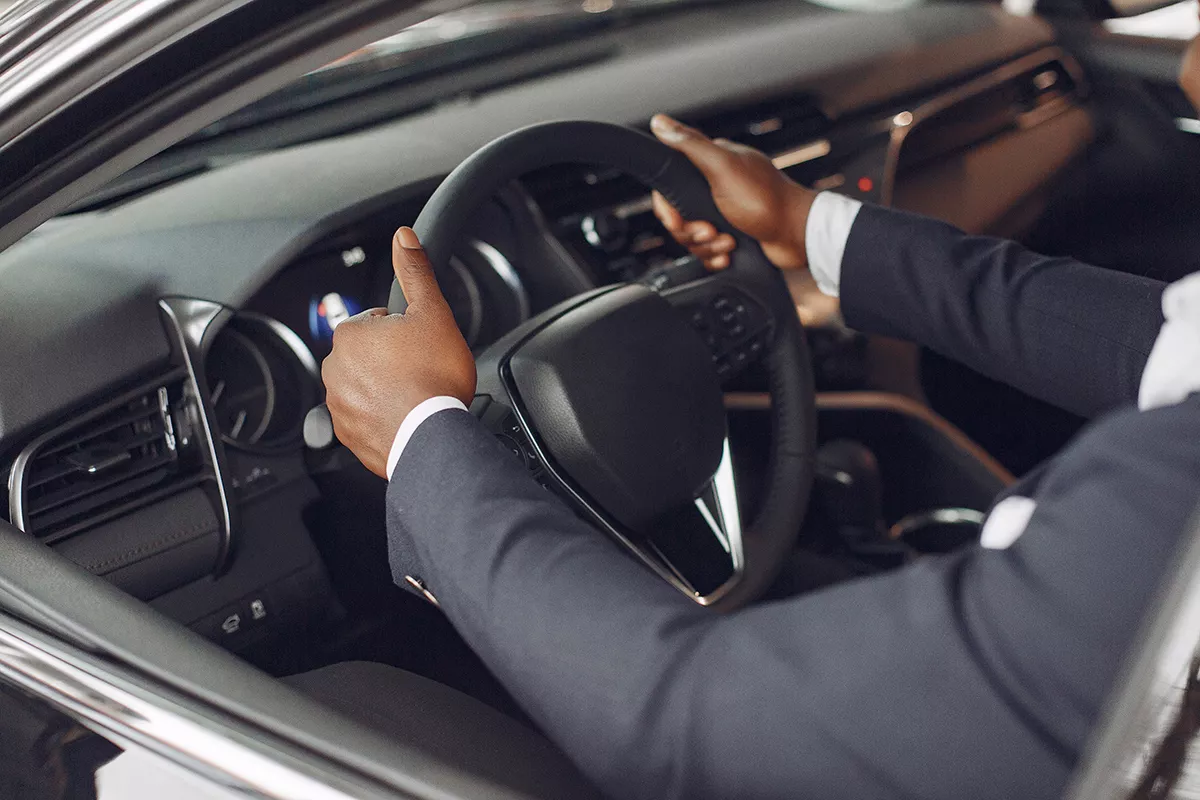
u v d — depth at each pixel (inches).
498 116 64.5
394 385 27.7
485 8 80.2
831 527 61.3
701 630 22.8
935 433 70.2
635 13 86.7
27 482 42.3
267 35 30.8
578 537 25.4
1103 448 19.7
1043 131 85.7
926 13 87.4
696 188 42.4
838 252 40.3
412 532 26.4
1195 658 17.3
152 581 46.5
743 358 44.7
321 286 52.9
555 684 23.4
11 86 30.4
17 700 29.5
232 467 49.8
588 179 59.6
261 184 53.4
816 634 21.2
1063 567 18.9
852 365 71.7
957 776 19.9
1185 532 17.4
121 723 27.1
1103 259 89.5
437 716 36.2
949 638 19.7
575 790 32.7
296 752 24.7
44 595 30.4
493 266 56.9
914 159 79.0
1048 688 18.9
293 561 51.4
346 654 55.7
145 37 29.9
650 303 40.9
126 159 33.0
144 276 46.4
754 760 21.4
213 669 27.6
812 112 75.0
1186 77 30.0
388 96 68.7
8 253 49.7
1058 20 88.1
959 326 37.4
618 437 38.6
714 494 42.4
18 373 42.0
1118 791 17.3
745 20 88.7
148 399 45.8
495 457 26.6
